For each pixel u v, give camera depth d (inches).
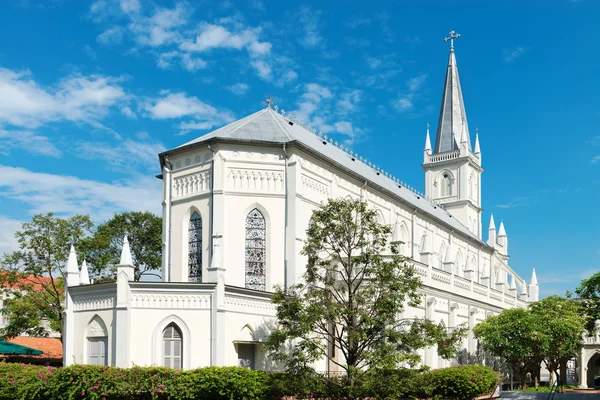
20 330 2652.6
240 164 1873.8
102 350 1566.2
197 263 1884.8
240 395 1305.4
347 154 2787.9
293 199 1862.7
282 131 2006.6
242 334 1604.3
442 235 3139.8
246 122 2049.7
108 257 3154.5
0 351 2071.9
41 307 2640.3
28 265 2642.7
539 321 2303.2
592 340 3361.2
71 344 1625.2
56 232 2687.0
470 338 2453.2
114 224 3806.6
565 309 2524.6
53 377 1336.1
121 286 1512.1
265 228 1872.5
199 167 1911.9
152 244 3895.2
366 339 1294.3
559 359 2664.9
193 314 1521.9
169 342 1518.2
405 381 1305.4
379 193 2433.6
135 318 1513.3
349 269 1416.1
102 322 1573.6
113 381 1298.0
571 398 1889.8
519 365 2465.6
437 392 1617.9
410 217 2728.8
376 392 1283.2
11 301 2628.0
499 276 3715.6
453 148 4079.7
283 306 1357.0
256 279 1844.2
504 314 2370.8
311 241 1414.9
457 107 4183.1
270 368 1659.7
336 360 1815.9
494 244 4301.2
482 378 1674.5
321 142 2492.6
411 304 1380.4
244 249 1844.2
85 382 1295.5
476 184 4156.0
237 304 1593.3
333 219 1437.0
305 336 1457.9
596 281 2748.5
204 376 1307.8
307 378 1298.0
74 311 1642.5
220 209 1823.3
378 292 1355.8
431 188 4074.8
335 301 1498.5
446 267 2397.9
